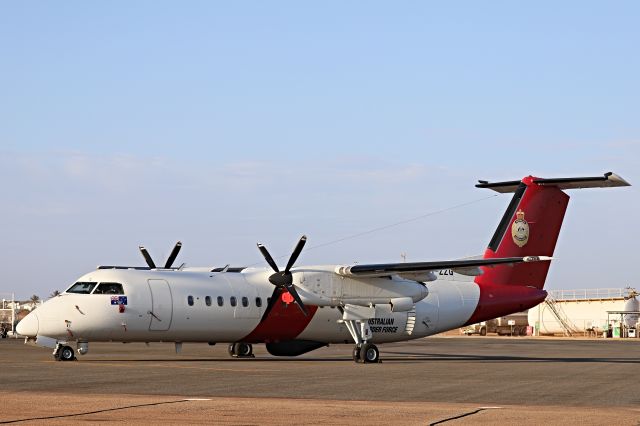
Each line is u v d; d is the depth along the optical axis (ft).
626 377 130.82
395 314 187.42
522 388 109.29
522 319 545.44
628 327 465.06
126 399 88.48
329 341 188.75
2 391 98.17
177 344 175.11
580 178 192.13
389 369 149.28
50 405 82.53
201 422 71.20
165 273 173.06
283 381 116.78
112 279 165.17
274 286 180.65
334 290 174.09
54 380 114.21
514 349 267.59
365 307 177.37
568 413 80.28
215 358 186.39
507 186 200.03
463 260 172.96
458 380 122.21
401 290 179.11
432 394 100.07
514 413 79.71
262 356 204.74
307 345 188.14
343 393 100.17
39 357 180.14
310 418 74.79
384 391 103.19
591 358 201.98
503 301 197.98
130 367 144.15
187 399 89.15
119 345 276.21
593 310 488.85
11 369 136.56
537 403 91.09
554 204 199.11
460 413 79.36
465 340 403.54
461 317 195.11
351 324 176.76
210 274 177.78
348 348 288.71
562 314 502.38
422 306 189.98
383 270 170.81
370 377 126.82
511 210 196.95
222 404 84.53
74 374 125.39
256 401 88.43
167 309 166.81
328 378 123.54
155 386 106.11
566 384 116.37
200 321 170.81
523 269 200.54
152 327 166.40
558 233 200.13
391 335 188.55
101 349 240.32
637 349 269.44
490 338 457.27
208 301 171.73
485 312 197.47
